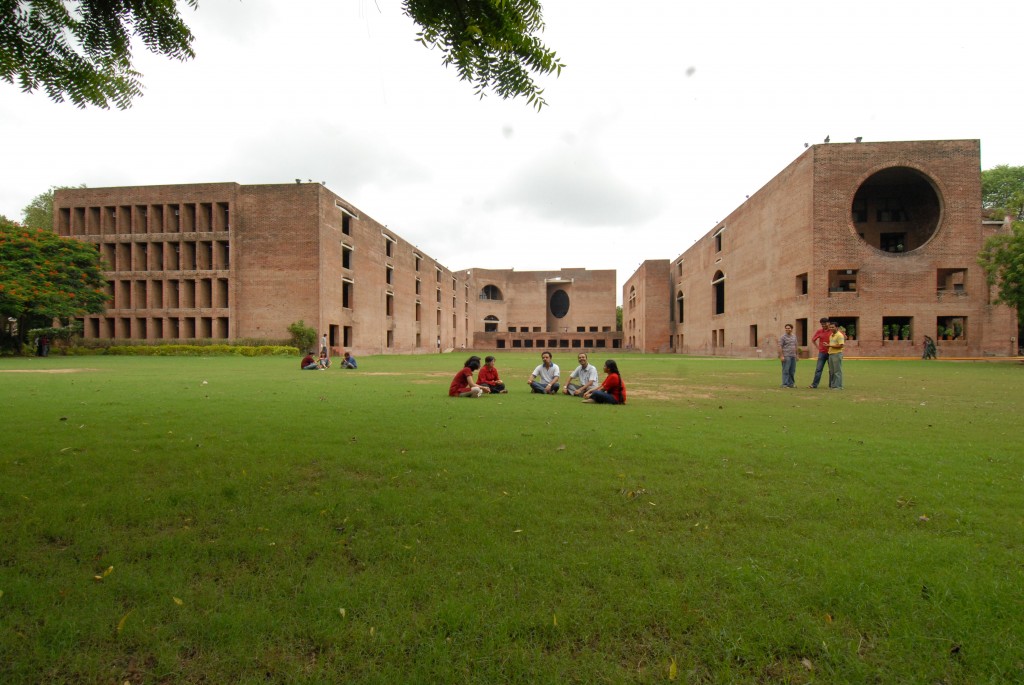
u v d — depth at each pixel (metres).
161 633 2.32
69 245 35.59
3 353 36.09
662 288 74.81
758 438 6.38
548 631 2.34
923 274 34.16
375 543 3.20
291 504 3.89
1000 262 25.75
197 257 39.12
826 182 34.72
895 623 2.39
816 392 12.73
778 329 40.16
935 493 4.14
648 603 2.53
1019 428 7.26
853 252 34.50
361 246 45.47
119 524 3.53
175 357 34.62
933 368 22.62
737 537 3.30
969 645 2.23
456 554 3.04
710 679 2.08
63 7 3.87
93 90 4.29
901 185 40.06
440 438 6.29
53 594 2.61
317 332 37.91
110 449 5.60
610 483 4.40
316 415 8.18
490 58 3.66
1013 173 49.12
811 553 3.05
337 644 2.26
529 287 88.12
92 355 36.31
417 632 2.33
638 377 18.47
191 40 4.18
